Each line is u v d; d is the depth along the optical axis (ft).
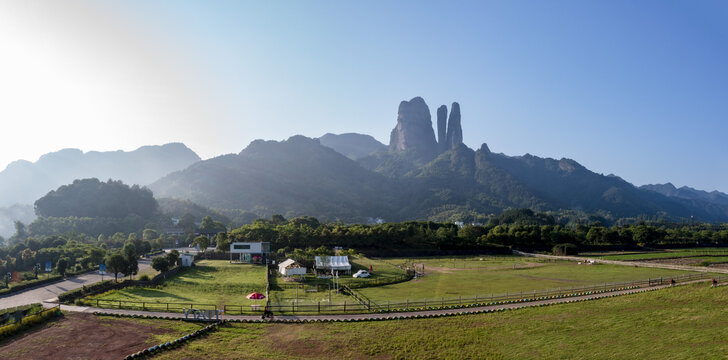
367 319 184.96
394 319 185.57
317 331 166.91
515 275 337.31
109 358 131.75
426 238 594.65
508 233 623.36
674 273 310.65
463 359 137.59
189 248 612.70
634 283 256.32
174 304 208.74
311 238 534.78
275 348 146.92
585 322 170.30
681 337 141.49
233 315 190.39
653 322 162.50
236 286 272.72
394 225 634.02
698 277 265.95
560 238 600.80
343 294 256.11
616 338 147.95
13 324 155.43
